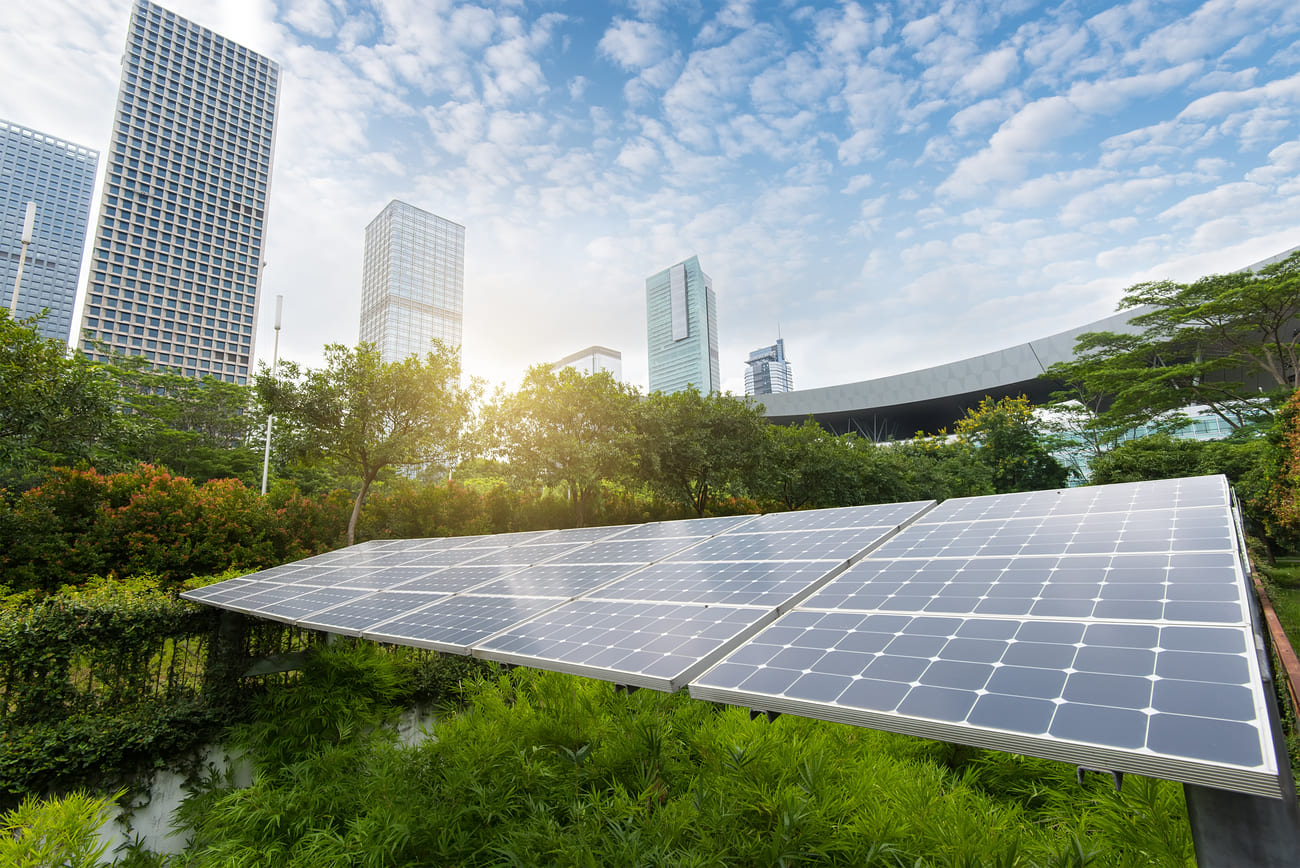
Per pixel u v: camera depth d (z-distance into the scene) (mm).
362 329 180875
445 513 21688
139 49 134625
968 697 3070
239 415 54625
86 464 15883
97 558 13797
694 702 8453
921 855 4836
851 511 8969
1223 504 5352
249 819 6875
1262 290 29516
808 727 7359
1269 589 13953
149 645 8773
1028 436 45969
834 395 75562
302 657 10297
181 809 8016
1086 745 2523
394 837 5945
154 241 130875
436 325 176875
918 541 6531
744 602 5367
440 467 22031
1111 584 4148
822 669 3715
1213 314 32156
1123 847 4848
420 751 7859
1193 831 2572
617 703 8414
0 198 191000
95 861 6211
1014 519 6617
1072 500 6883
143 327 127625
